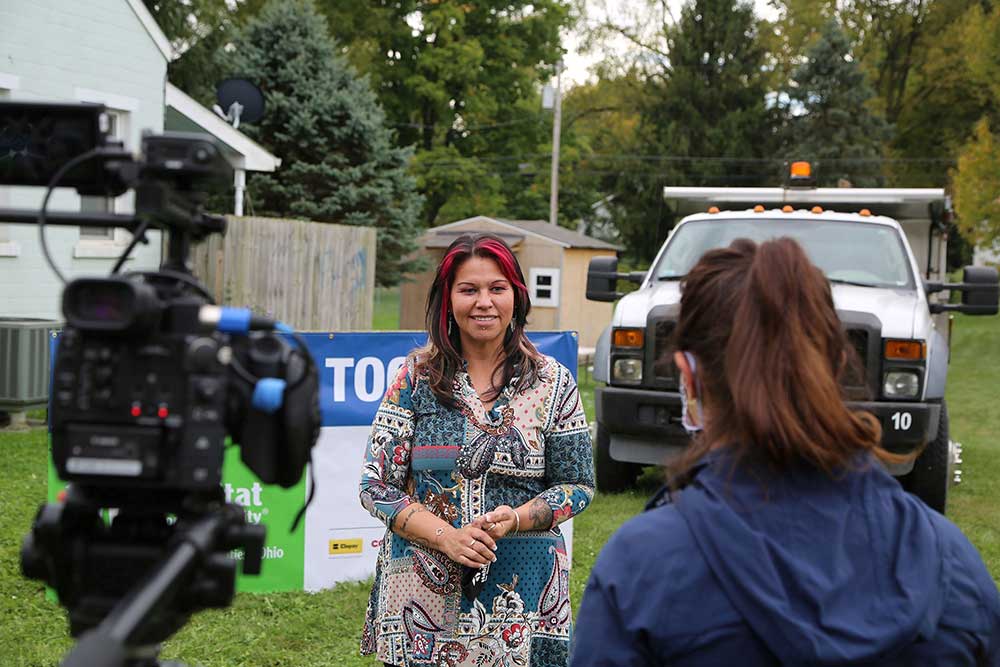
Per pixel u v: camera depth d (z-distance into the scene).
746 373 1.60
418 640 2.98
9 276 12.45
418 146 46.00
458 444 3.05
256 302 14.59
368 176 23.20
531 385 3.12
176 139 1.67
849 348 1.70
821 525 1.57
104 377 1.52
